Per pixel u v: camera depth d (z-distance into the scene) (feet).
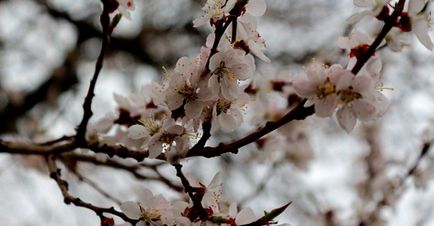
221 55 1.91
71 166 2.72
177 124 1.96
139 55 5.98
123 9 2.04
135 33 6.02
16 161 4.00
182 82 1.93
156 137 1.98
